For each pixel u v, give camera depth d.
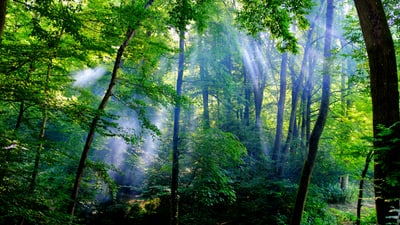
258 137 15.27
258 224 11.30
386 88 4.75
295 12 6.64
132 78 7.88
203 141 11.15
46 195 5.85
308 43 13.65
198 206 12.34
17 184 5.34
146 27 7.18
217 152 11.12
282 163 13.48
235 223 11.83
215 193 11.21
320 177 14.34
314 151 9.05
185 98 8.34
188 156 11.20
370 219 7.85
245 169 13.38
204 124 12.71
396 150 4.45
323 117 9.22
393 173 4.28
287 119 21.11
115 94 8.18
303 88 16.12
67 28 4.86
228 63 17.14
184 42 11.86
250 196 12.89
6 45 5.15
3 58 5.51
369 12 4.93
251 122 17.69
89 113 6.44
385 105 4.73
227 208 12.78
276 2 6.34
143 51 7.61
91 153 13.53
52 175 8.24
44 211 5.39
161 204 13.00
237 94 16.86
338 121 15.31
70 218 5.92
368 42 4.95
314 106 20.03
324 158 14.25
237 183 12.80
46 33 4.80
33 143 5.80
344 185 17.91
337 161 13.38
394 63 4.82
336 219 12.10
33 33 4.75
